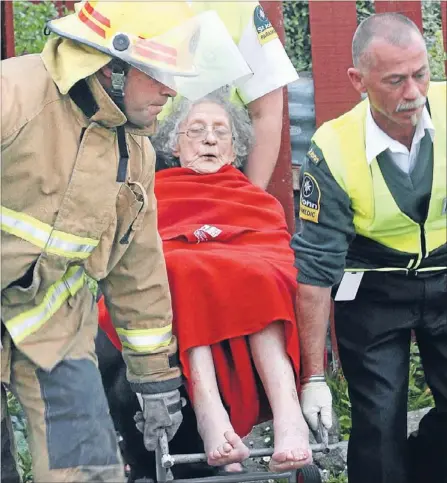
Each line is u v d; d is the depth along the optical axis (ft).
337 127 14.56
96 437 11.41
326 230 14.37
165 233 14.83
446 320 14.90
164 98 11.59
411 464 15.46
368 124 14.30
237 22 17.79
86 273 12.04
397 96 13.60
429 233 14.51
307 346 14.38
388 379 14.85
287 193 20.44
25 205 11.44
